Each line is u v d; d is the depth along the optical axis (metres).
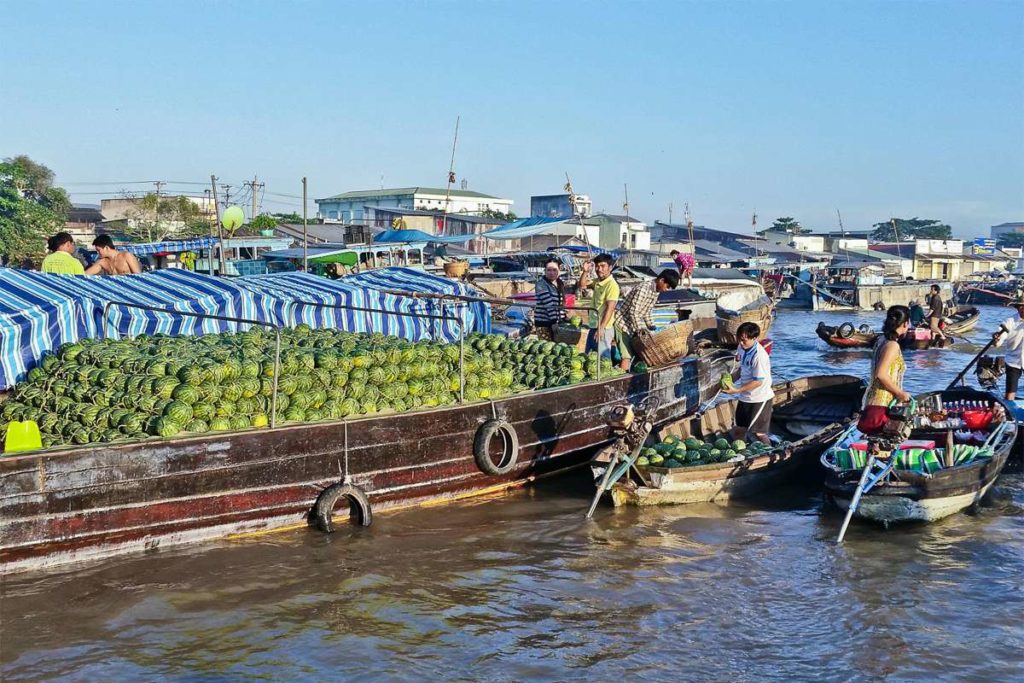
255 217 46.88
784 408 14.19
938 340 30.36
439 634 7.28
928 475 9.74
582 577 8.45
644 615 7.68
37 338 10.11
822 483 11.61
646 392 12.71
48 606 7.48
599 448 11.97
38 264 36.97
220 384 9.04
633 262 48.09
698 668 6.80
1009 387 14.84
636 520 10.04
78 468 7.93
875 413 9.86
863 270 66.38
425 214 50.97
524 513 10.22
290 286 13.54
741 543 9.38
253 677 6.54
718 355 15.08
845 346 30.64
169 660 6.75
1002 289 62.06
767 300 21.55
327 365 9.73
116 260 13.65
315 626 7.36
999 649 7.08
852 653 7.03
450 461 10.24
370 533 9.36
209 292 12.12
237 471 8.73
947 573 8.59
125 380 9.02
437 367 10.66
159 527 8.41
